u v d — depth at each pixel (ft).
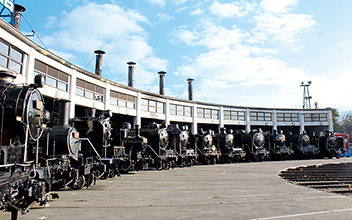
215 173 57.21
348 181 46.34
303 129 135.33
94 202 26.43
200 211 22.82
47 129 34.58
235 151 96.78
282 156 105.50
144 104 90.22
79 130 46.91
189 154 80.43
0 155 19.84
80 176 35.63
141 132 70.49
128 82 102.94
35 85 25.03
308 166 73.87
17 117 22.09
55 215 20.92
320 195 31.24
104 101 73.51
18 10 55.42
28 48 47.62
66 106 37.22
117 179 46.80
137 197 29.37
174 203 26.16
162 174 55.67
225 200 27.86
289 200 28.07
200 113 113.09
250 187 37.14
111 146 53.67
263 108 130.52
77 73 62.95
